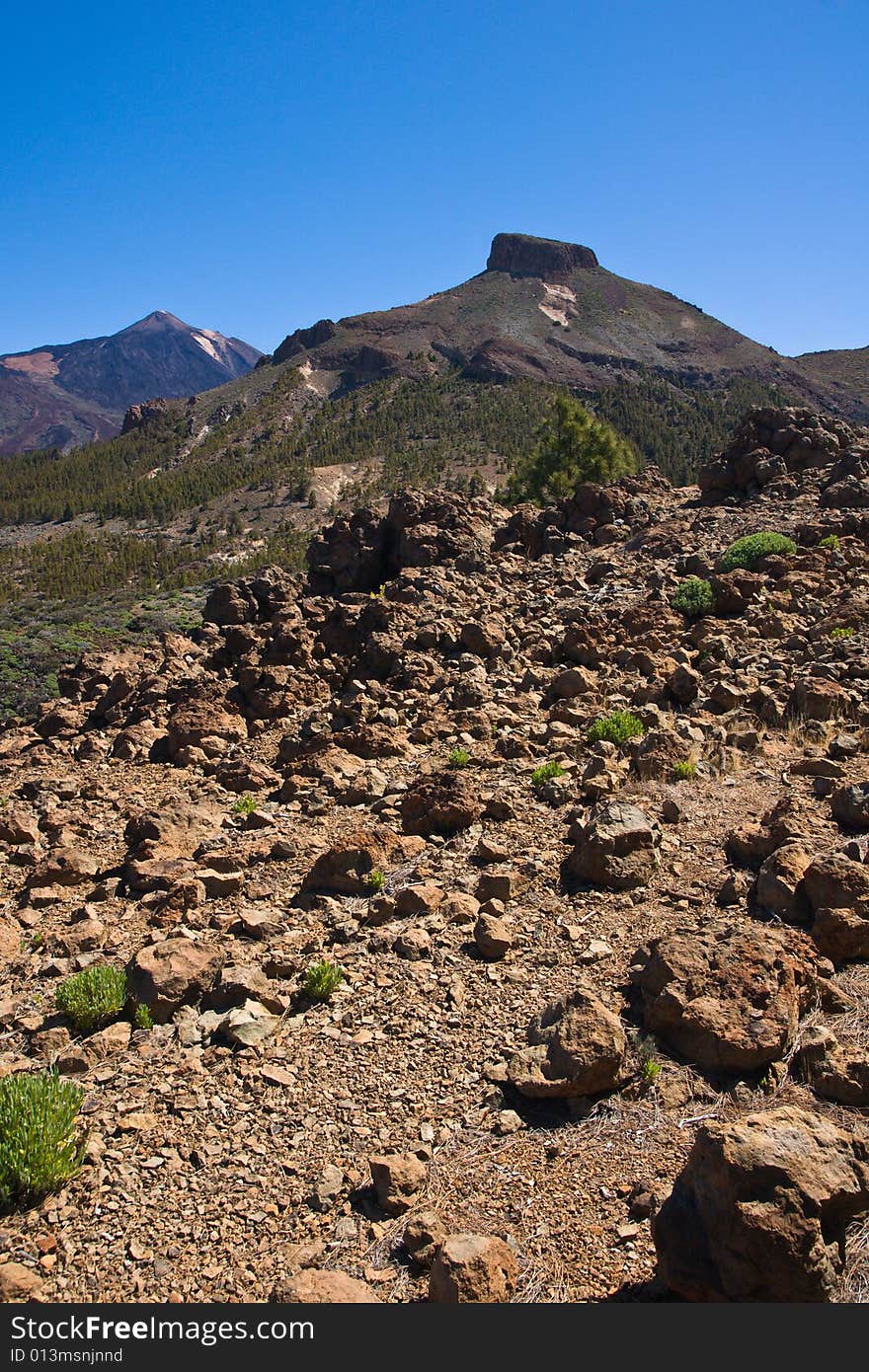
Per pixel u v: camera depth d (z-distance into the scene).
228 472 177.75
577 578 21.45
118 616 59.38
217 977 7.31
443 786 10.24
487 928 7.51
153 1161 5.47
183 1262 4.77
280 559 109.69
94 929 8.47
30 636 52.38
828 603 16.08
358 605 20.28
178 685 16.84
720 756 10.80
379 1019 6.77
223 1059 6.43
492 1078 5.99
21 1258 4.82
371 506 25.28
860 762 10.15
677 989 6.19
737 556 19.28
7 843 11.06
